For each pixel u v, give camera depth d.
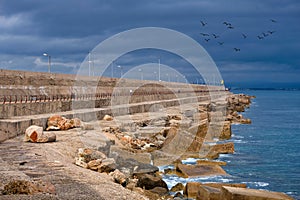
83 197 9.79
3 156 14.38
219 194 13.20
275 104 116.94
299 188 18.16
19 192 9.24
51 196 9.34
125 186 14.21
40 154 15.12
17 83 33.91
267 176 20.33
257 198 11.80
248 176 20.20
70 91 42.34
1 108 21.95
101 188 11.09
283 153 27.95
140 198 10.97
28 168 12.62
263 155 26.83
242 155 26.45
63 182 11.23
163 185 15.77
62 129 24.02
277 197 11.93
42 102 27.88
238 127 47.53
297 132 42.78
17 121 19.94
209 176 19.27
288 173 21.16
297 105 110.75
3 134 18.59
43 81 39.06
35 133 18.27
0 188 9.48
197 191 14.65
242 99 114.38
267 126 49.44
